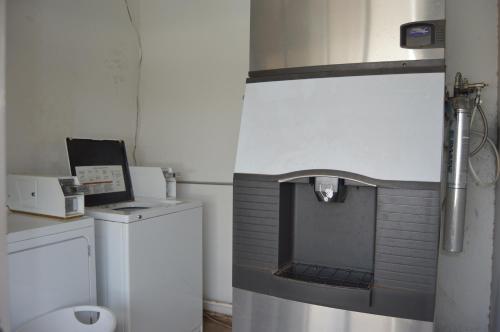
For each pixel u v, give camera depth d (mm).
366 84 1109
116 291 1809
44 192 1720
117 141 2412
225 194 2629
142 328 1861
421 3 1104
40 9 2121
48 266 1521
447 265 1969
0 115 986
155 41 2838
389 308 1057
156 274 1949
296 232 1287
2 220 998
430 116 1029
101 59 2553
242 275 1239
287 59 1256
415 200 1014
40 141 2145
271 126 1203
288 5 1253
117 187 2289
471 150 1855
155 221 1940
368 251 1191
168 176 2439
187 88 2732
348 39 1178
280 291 1177
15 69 1994
